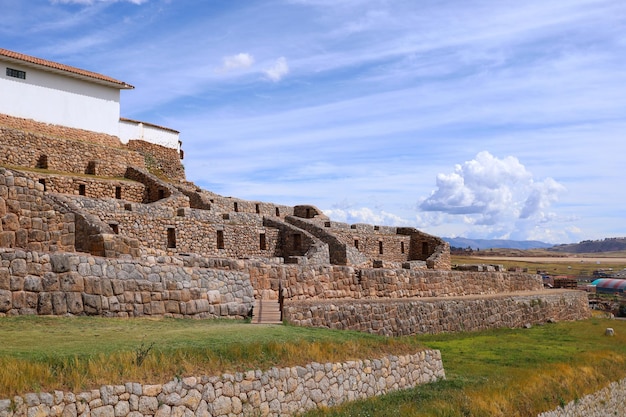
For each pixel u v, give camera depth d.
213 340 17.11
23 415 11.34
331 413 16.83
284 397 16.41
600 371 28.30
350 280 32.72
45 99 47.38
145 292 21.77
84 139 49.91
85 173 45.59
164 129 57.91
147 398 13.27
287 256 43.41
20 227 23.06
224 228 39.72
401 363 21.25
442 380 22.88
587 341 36.34
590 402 25.30
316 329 22.86
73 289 19.91
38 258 19.38
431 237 57.38
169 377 13.98
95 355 13.66
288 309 25.69
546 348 32.25
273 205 52.91
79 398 12.20
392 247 55.94
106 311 20.56
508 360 27.97
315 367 17.69
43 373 12.25
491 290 48.78
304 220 46.88
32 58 47.56
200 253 37.84
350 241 51.47
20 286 18.84
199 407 14.20
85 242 24.14
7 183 22.91
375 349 21.08
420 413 18.03
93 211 32.28
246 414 15.23
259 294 27.20
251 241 41.50
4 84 44.78
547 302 48.97
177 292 22.72
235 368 15.59
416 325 33.59
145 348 15.01
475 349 30.69
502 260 178.00
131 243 24.78
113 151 48.06
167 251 35.59
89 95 50.59
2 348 13.90
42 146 43.31
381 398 19.33
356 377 19.12
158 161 56.16
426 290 39.34
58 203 24.66
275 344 17.44
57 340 15.59
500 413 20.08
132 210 34.84
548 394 23.38
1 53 44.25
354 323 29.00
